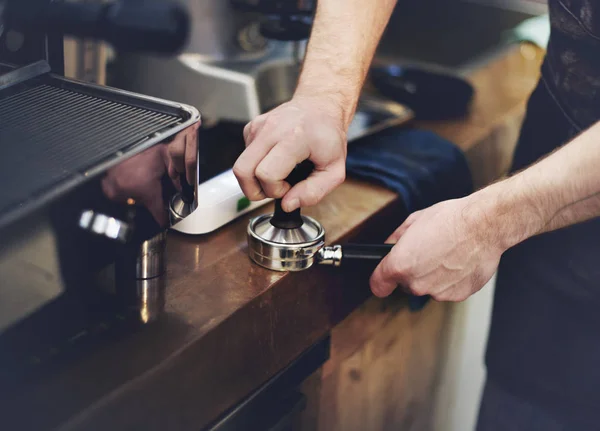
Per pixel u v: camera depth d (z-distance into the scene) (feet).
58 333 2.23
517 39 5.93
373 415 4.25
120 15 3.37
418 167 3.66
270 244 2.73
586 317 3.92
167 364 2.29
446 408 5.34
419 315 4.35
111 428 2.18
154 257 2.63
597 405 4.08
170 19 3.59
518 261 4.13
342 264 3.08
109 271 2.46
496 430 4.56
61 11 2.92
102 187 2.04
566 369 4.10
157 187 2.25
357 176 3.56
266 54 4.40
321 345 3.20
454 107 4.52
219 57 4.20
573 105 3.62
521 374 4.32
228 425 2.68
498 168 4.61
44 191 1.92
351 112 3.25
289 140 2.70
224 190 3.01
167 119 2.42
